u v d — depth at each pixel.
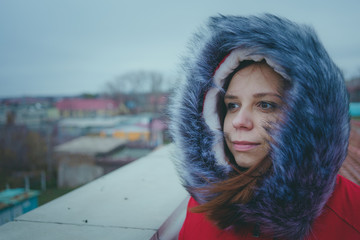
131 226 1.41
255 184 0.73
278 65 0.65
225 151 0.85
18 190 6.60
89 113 61.53
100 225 1.42
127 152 34.12
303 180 0.66
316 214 0.70
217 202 0.78
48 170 23.25
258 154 0.74
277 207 0.71
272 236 0.76
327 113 0.64
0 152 24.31
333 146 0.66
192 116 0.84
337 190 0.75
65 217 1.53
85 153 27.61
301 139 0.64
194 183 0.87
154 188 2.01
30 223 1.46
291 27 0.67
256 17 0.70
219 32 0.75
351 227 0.69
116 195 1.88
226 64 0.75
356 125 3.04
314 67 0.63
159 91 68.75
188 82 0.83
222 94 0.82
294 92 0.64
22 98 77.75
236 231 0.83
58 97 83.75
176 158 0.89
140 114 63.28
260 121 0.72
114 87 71.19
